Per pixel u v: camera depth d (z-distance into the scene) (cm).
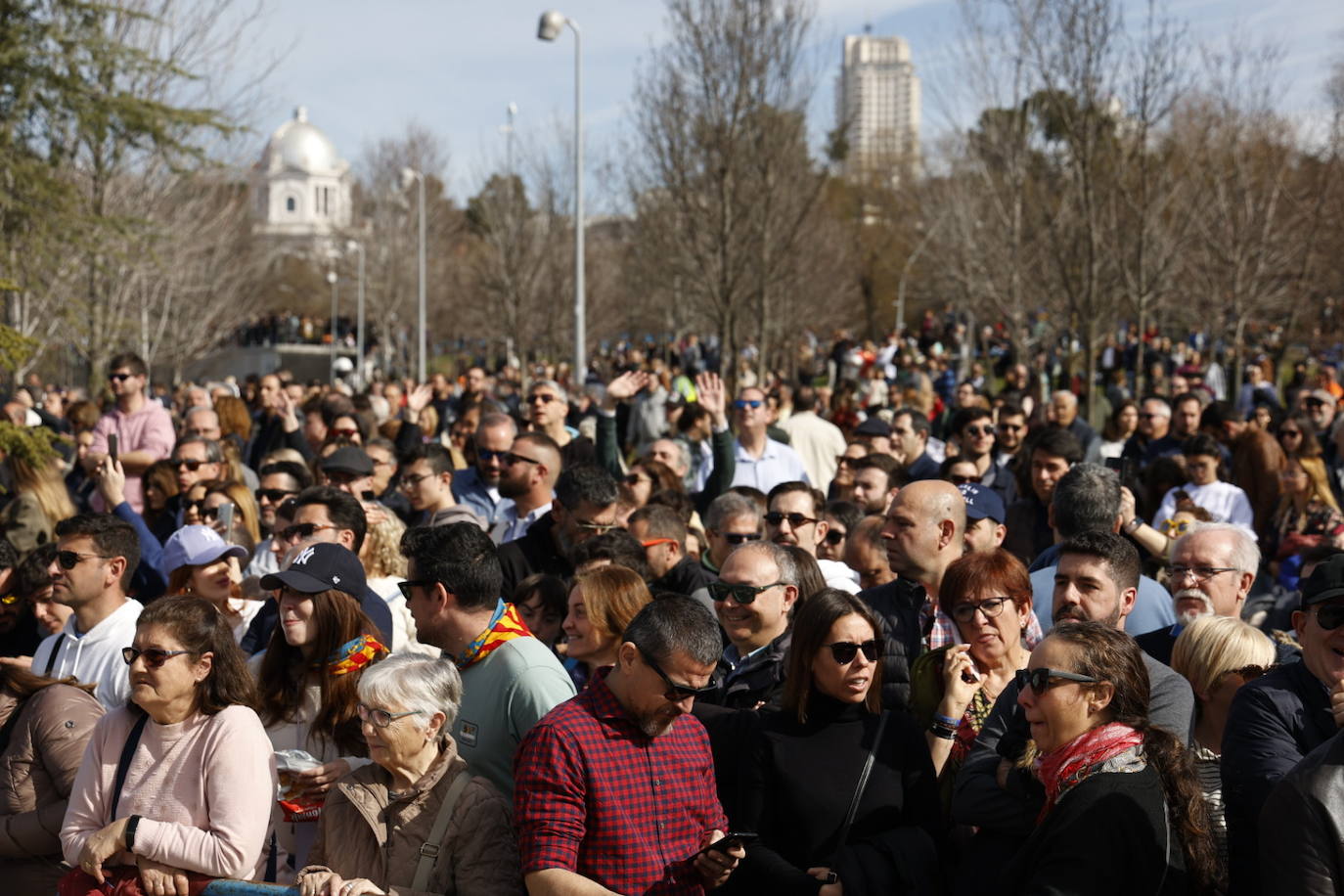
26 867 480
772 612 542
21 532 900
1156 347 3103
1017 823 420
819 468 1316
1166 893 384
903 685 549
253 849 434
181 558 655
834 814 444
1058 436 882
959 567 511
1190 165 2244
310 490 670
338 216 7044
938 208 4088
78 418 1362
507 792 470
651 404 1591
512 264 3978
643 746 419
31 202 1532
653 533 715
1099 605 519
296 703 500
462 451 1379
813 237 3472
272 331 5791
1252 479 980
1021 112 2114
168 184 2330
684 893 411
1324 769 376
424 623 491
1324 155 2509
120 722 453
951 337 4250
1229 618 513
